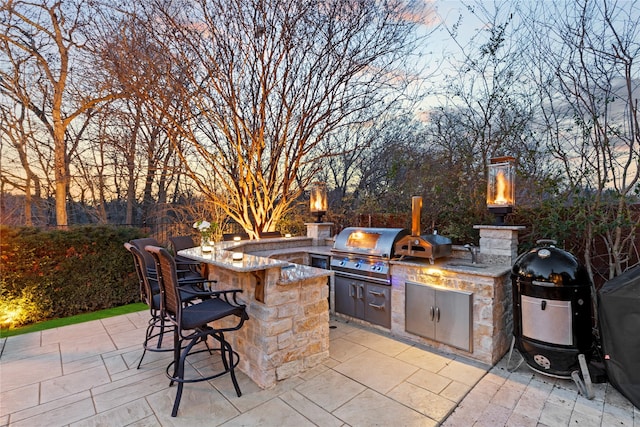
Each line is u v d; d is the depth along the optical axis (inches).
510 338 132.8
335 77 235.1
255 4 212.8
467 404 97.5
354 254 165.2
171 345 140.4
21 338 148.6
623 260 131.1
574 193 139.4
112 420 90.1
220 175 242.1
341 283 173.2
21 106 318.0
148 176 371.6
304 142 245.3
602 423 88.4
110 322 170.1
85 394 102.7
